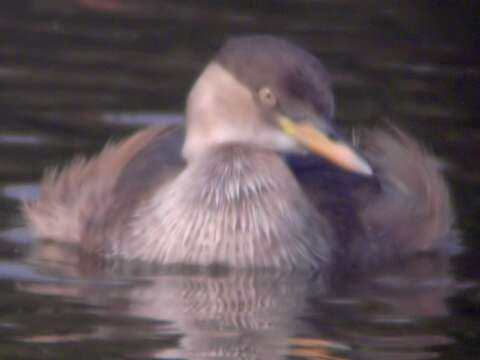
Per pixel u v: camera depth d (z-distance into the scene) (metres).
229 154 12.76
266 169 12.66
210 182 12.68
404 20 18.86
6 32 17.98
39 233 13.39
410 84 16.66
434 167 13.88
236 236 12.59
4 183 13.98
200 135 13.23
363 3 19.53
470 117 15.73
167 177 13.25
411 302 11.85
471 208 13.80
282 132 12.77
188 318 11.39
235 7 19.22
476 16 18.97
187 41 17.83
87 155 14.43
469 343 10.96
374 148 14.03
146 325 11.24
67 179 13.91
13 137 14.88
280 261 12.57
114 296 11.88
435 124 15.51
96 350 10.74
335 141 12.55
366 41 18.05
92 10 18.94
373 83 16.62
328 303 11.83
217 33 18.12
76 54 17.33
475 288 12.20
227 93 12.98
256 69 12.85
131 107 15.71
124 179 13.55
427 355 10.73
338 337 11.07
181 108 15.71
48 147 14.66
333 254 12.70
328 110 12.76
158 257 12.73
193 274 12.45
